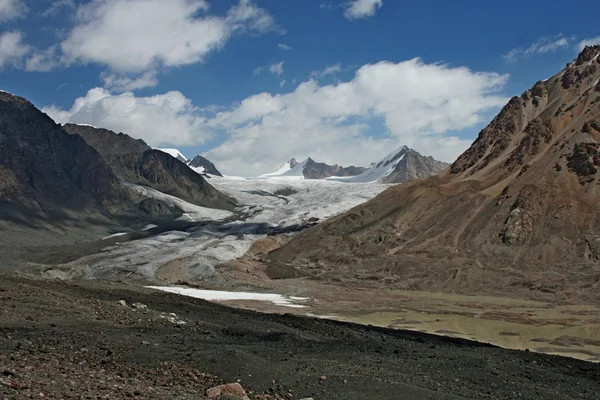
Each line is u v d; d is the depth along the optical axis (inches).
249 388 705.6
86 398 498.9
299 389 724.7
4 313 940.6
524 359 1219.2
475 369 1020.5
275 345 1043.9
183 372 723.4
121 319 1071.0
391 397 733.9
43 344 762.2
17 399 451.8
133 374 678.5
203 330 1112.2
